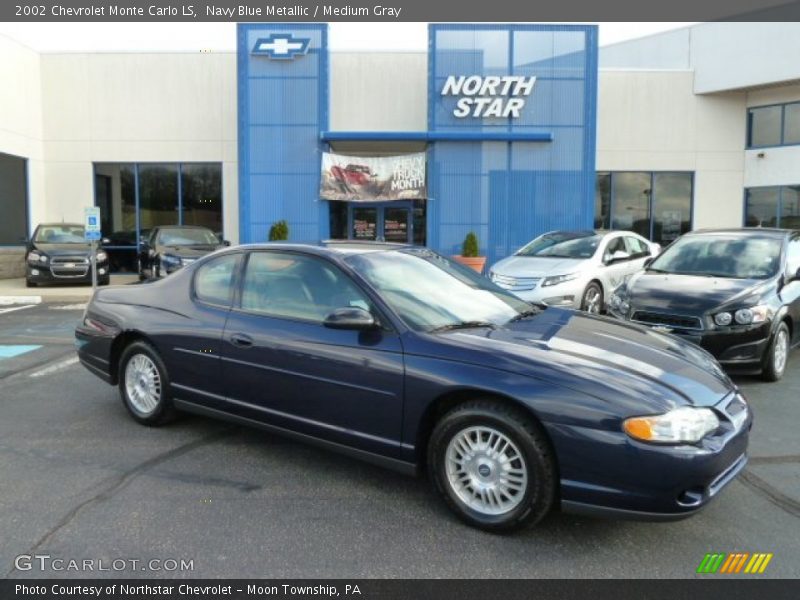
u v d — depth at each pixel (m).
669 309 6.52
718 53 18.80
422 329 3.76
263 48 16.62
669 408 3.12
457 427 3.46
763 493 3.98
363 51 17.88
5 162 17.36
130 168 18.78
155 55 18.48
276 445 4.71
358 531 3.43
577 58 16.53
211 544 3.28
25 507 3.67
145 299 5.12
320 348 3.94
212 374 4.52
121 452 4.55
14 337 9.16
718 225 19.53
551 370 3.30
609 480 3.09
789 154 18.47
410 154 17.12
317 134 16.78
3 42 16.64
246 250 4.67
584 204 16.73
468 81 16.53
